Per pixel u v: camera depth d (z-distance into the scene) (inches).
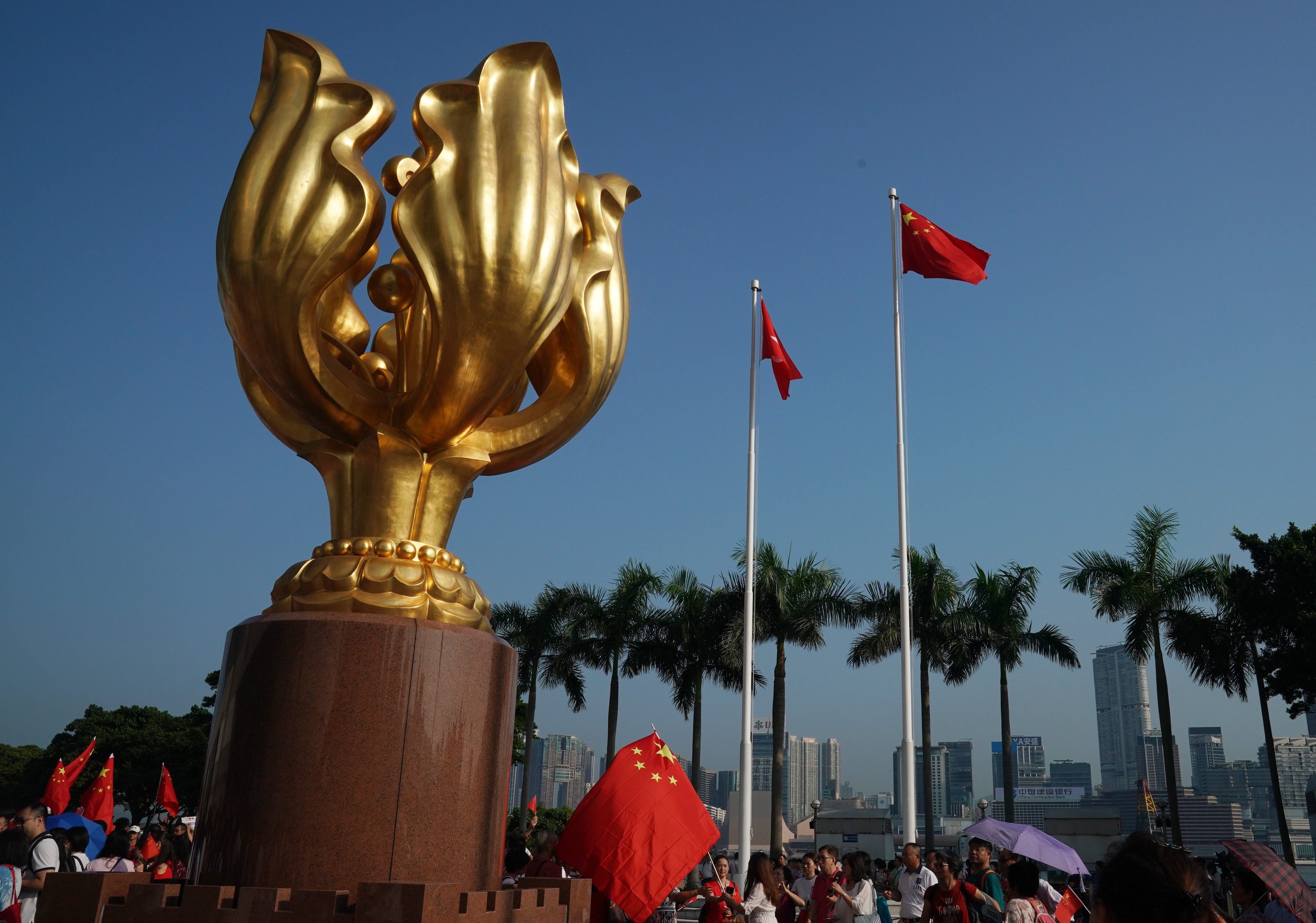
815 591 1232.2
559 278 225.1
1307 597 1062.4
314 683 199.3
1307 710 1101.1
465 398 221.1
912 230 797.9
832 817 1647.4
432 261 216.7
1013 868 271.9
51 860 275.3
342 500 230.2
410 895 169.5
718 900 380.2
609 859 270.5
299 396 223.1
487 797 211.5
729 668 1211.2
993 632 1232.2
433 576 218.4
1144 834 87.7
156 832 670.5
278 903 174.2
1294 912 191.2
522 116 228.4
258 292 213.8
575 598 1312.7
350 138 219.9
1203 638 1111.6
